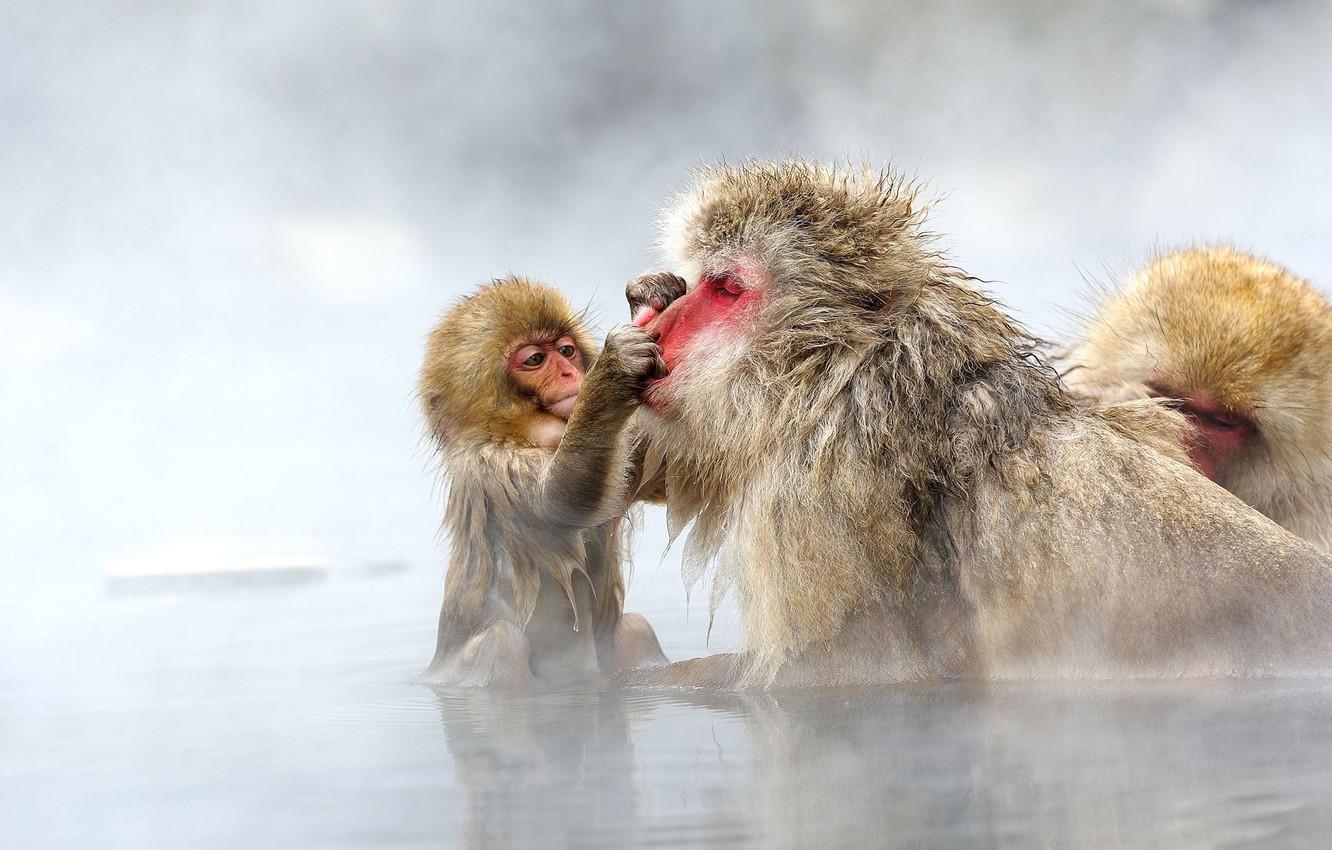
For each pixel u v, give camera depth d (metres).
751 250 12.00
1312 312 14.52
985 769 7.54
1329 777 6.98
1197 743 7.91
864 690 10.55
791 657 11.05
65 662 13.82
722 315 12.10
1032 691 10.03
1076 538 10.63
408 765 8.47
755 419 11.45
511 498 13.52
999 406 11.19
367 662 13.91
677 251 12.69
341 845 6.60
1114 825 6.32
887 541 10.88
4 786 8.28
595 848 6.34
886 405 11.14
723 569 11.76
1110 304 15.70
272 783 8.08
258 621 16.58
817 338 11.52
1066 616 10.57
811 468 11.02
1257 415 14.05
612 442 12.01
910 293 11.61
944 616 10.97
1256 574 10.25
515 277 15.48
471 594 13.70
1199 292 14.52
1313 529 14.21
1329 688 9.45
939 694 10.14
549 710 10.62
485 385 14.15
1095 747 7.96
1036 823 6.40
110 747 9.45
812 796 7.12
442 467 14.86
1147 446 11.24
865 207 11.95
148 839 6.90
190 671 13.30
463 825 6.87
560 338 14.47
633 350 11.71
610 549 14.13
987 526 10.88
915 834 6.32
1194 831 6.17
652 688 11.68
